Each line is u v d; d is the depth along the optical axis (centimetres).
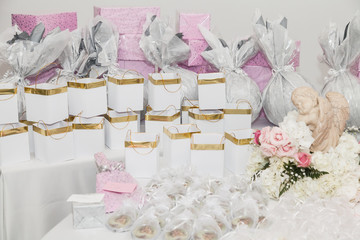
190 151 216
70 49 257
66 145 221
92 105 234
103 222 167
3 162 214
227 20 359
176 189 184
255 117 271
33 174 213
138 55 278
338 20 357
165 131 226
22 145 219
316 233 152
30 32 263
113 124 239
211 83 240
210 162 213
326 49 260
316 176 181
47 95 214
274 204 187
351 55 255
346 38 250
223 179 199
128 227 164
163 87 242
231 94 261
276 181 185
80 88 230
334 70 261
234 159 217
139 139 226
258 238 150
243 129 228
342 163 183
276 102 258
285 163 184
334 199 173
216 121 243
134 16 274
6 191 209
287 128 184
